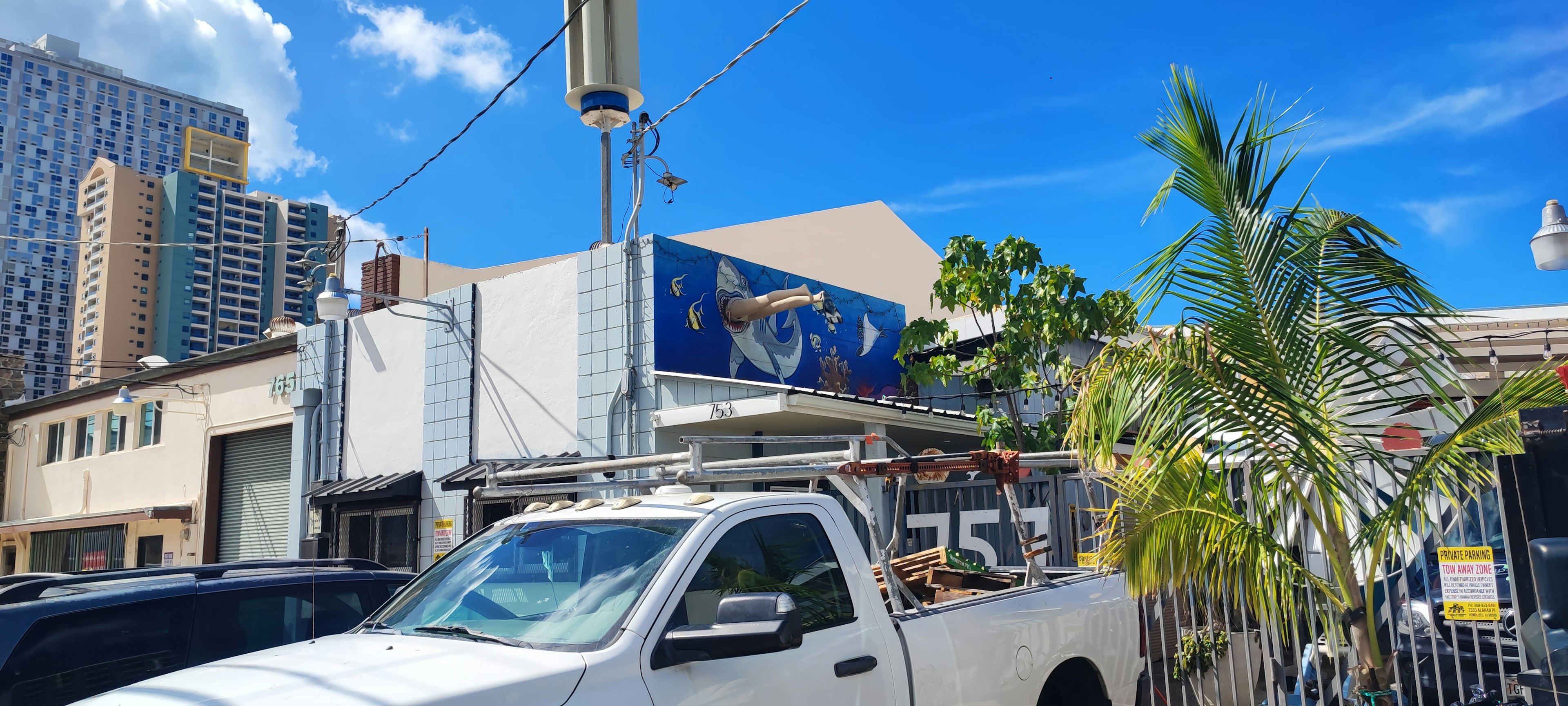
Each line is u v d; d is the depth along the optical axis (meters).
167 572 5.41
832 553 4.19
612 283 13.52
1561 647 3.38
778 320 15.09
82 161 161.50
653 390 12.84
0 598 4.75
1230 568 5.12
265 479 18.64
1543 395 4.44
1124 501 5.04
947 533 10.25
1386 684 5.09
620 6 15.66
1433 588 6.73
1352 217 4.85
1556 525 4.02
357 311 17.47
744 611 3.32
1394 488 6.63
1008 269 10.70
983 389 14.88
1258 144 4.91
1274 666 5.26
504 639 3.47
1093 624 5.26
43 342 128.50
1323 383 5.12
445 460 14.97
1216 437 5.59
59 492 24.30
